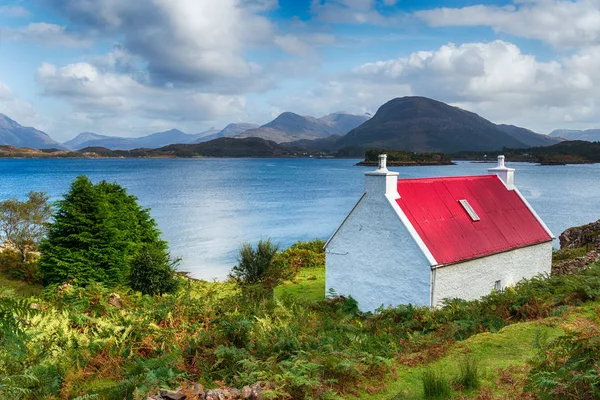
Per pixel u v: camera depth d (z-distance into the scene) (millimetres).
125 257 30359
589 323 8539
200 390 8305
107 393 9367
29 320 11164
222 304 15383
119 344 11547
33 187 135125
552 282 18094
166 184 161500
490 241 22609
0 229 44000
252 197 118750
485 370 10227
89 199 31156
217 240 60219
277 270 24203
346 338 13422
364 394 9445
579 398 7359
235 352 10391
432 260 19391
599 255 26609
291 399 8586
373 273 21578
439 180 24125
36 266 37812
